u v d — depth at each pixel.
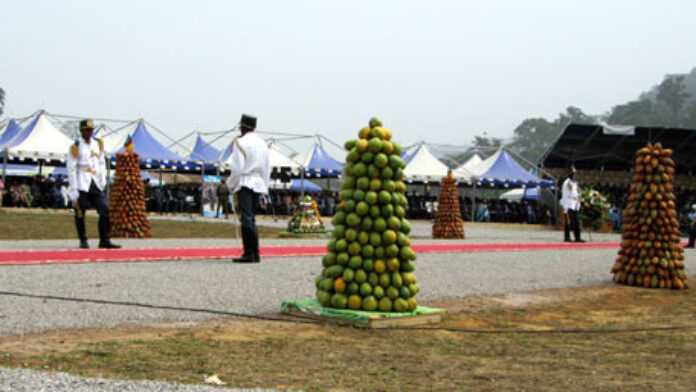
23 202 32.44
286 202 39.72
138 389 4.00
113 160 33.12
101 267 9.41
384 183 6.88
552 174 39.91
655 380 4.99
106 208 12.48
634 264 11.22
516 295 9.40
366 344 5.87
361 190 6.88
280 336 6.02
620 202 37.97
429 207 40.84
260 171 10.74
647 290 10.77
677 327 7.56
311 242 17.06
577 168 39.94
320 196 40.94
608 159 39.50
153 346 5.36
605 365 5.47
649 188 11.28
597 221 22.73
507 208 42.12
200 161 35.41
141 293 7.58
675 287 11.03
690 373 5.27
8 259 9.86
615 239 26.20
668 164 11.35
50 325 5.91
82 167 12.19
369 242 6.89
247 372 4.72
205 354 5.19
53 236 16.62
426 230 28.98
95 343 5.36
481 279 10.66
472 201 39.69
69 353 4.98
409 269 7.04
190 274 9.12
